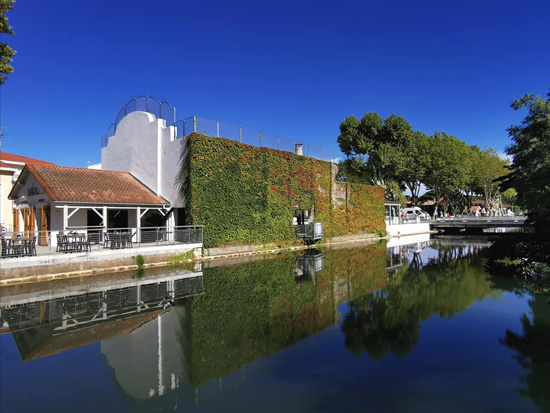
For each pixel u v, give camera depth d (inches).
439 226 1823.3
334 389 218.5
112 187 779.4
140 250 655.8
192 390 218.2
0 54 530.0
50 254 541.0
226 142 846.5
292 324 341.1
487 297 431.2
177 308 393.1
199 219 780.0
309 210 1139.9
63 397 209.8
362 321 349.7
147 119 892.6
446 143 1908.2
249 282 534.3
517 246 767.7
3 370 244.8
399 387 219.8
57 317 356.8
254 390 217.2
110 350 278.8
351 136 1659.7
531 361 253.4
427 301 421.4
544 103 509.7
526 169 534.9
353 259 794.8
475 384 222.2
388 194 1765.5
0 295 442.3
